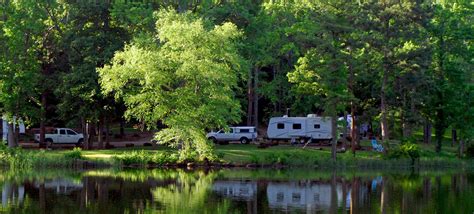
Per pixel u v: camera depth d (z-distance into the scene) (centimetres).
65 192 4247
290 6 7875
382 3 6341
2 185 4559
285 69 8469
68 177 5091
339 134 7075
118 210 3603
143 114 5809
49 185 4591
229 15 7088
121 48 6556
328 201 4081
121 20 6581
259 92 8556
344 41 6306
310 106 8519
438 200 4175
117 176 5212
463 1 6981
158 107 5634
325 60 6131
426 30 6812
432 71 6900
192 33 5550
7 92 6375
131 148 7138
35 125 8756
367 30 6303
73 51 6769
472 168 6512
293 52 8388
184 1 7000
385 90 6550
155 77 5497
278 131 7994
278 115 8731
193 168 5962
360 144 7788
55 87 6875
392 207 3891
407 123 6781
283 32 7794
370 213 3675
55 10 7019
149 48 5919
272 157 6156
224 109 5675
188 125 5569
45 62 7150
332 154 6269
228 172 5669
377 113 6938
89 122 6675
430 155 6744
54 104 7969
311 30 6650
